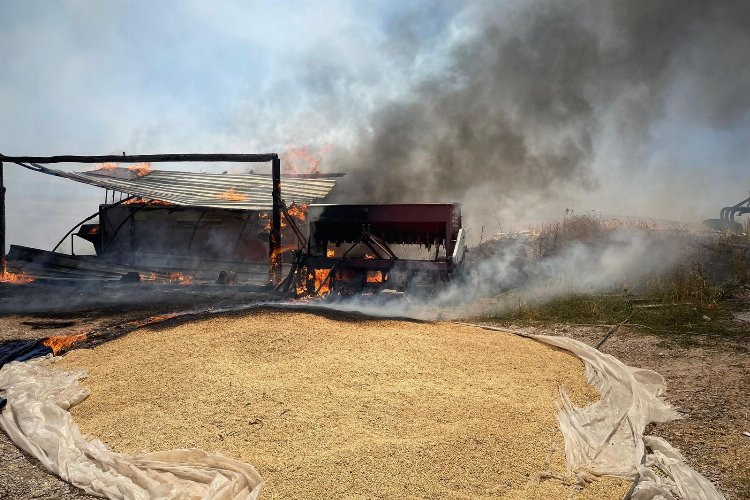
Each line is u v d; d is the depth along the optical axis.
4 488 4.23
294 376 5.83
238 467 4.20
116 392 5.77
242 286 13.02
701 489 3.99
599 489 4.09
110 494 4.08
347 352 6.55
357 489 3.96
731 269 12.16
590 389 6.24
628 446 4.82
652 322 9.40
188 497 3.93
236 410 5.15
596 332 8.98
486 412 5.17
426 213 11.48
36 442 4.86
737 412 5.51
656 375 6.55
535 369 6.59
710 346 7.90
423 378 5.89
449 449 4.46
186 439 4.73
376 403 5.24
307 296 12.08
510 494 3.97
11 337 8.90
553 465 4.41
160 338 7.29
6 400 5.66
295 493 3.93
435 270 11.30
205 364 6.23
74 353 7.25
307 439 4.64
